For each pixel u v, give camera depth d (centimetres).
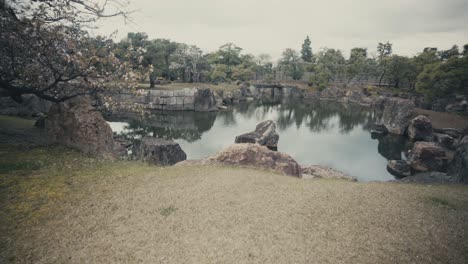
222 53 16488
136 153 2923
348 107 10400
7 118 2884
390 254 845
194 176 1527
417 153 3400
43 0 1416
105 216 999
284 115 8388
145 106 2158
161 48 9219
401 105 5903
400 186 1581
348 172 3422
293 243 884
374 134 5881
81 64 1570
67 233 876
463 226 1049
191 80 11488
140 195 1198
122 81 1853
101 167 1540
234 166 1930
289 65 16375
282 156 2136
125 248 820
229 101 10625
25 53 1566
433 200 1334
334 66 15038
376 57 16000
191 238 890
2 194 1086
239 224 993
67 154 1686
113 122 5859
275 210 1119
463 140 2125
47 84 1808
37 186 1188
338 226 1005
